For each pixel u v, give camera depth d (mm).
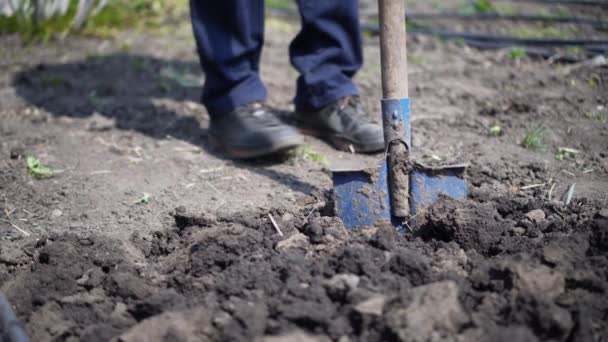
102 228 2555
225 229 2350
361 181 2412
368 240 2297
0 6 3982
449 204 2377
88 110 3213
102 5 4113
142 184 2752
